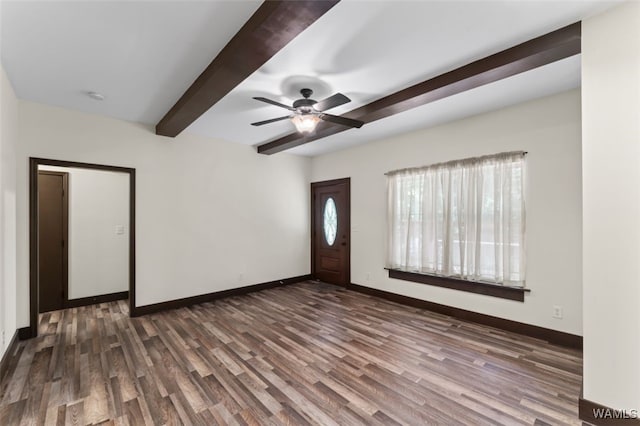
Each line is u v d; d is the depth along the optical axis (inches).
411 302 169.5
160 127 151.6
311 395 85.9
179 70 100.7
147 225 157.4
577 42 77.2
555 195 119.8
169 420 75.4
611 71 70.9
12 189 114.3
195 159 175.6
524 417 76.5
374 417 76.7
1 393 86.5
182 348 115.9
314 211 238.4
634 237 68.3
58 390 87.9
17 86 112.7
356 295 193.8
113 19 74.7
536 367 101.0
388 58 92.2
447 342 121.0
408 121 151.3
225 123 155.1
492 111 136.9
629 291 68.9
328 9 63.9
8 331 106.4
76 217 169.2
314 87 111.9
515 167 129.1
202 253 178.1
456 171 148.7
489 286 137.8
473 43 84.7
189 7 70.3
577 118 114.6
